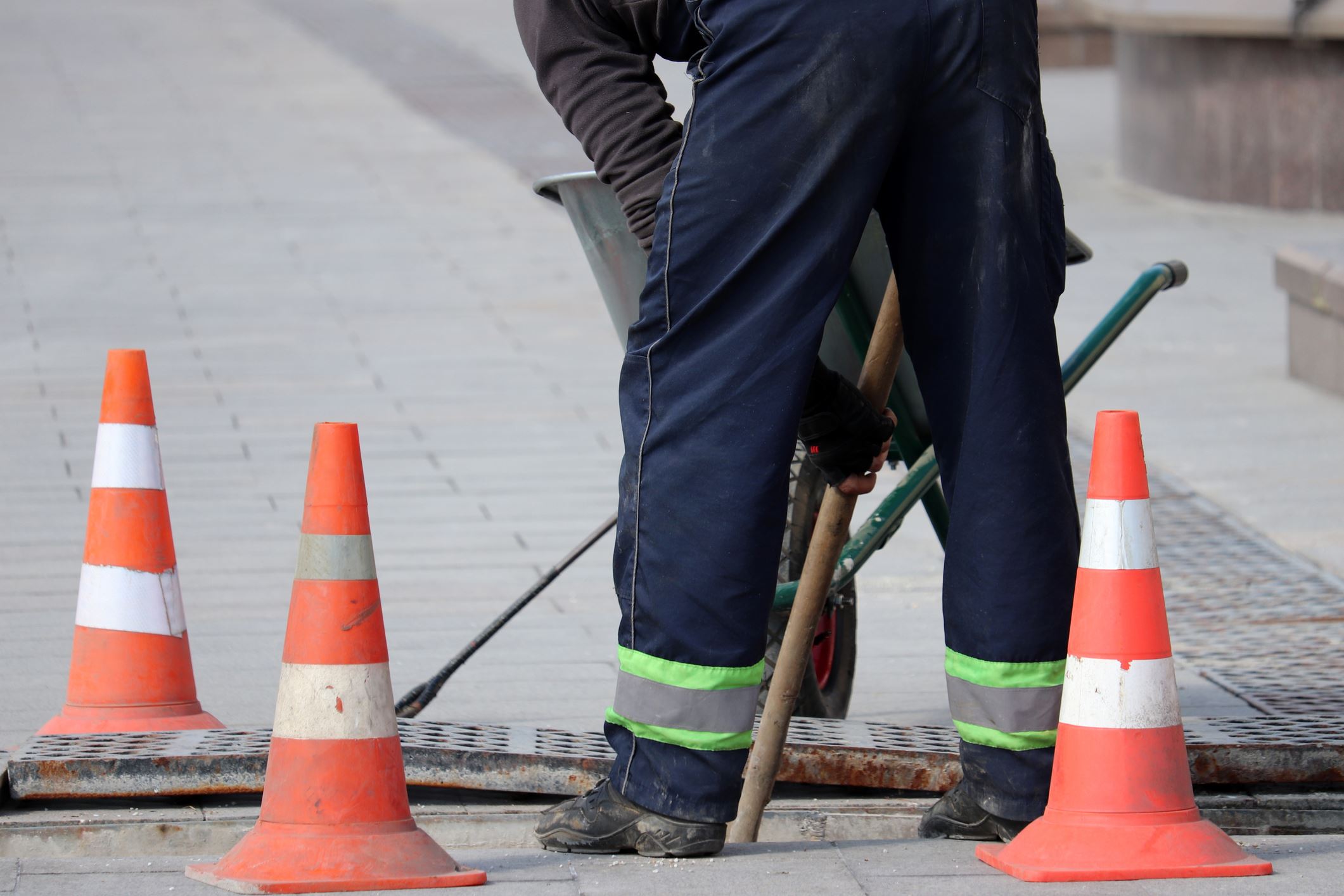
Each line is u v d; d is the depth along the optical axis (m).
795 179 11.16
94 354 36.56
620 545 11.65
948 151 11.45
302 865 11.20
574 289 44.00
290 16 95.19
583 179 14.48
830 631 17.30
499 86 74.31
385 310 41.38
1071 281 44.34
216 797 14.54
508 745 14.78
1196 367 36.12
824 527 12.74
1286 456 29.39
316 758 11.40
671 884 11.06
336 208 52.66
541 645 20.38
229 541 24.62
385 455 29.80
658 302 11.50
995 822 12.16
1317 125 52.16
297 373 35.44
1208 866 11.03
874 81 11.09
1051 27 91.81
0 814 14.09
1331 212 52.31
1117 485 11.23
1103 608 11.23
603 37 12.05
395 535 25.23
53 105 68.06
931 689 19.00
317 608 11.50
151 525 16.23
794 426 11.38
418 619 21.36
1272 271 45.41
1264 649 20.05
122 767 14.14
